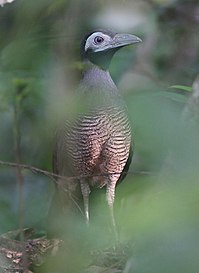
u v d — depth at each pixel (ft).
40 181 42.50
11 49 36.35
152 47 45.44
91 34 37.01
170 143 20.94
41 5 37.93
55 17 41.37
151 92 30.42
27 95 36.73
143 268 17.56
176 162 23.81
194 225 16.43
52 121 33.76
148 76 44.14
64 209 35.12
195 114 29.78
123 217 18.57
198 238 16.49
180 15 46.57
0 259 29.17
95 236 26.25
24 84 36.47
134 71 44.06
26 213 39.22
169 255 16.92
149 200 17.74
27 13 37.83
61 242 30.17
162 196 16.89
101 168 35.96
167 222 16.38
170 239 16.71
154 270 16.98
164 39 46.42
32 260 29.71
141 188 23.07
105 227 31.96
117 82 42.57
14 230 35.04
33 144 42.34
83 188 36.50
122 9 43.78
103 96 35.06
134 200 23.38
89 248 27.73
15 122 37.47
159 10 45.60
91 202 37.70
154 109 21.26
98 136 35.04
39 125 38.75
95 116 34.76
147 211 16.57
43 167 42.32
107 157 35.55
